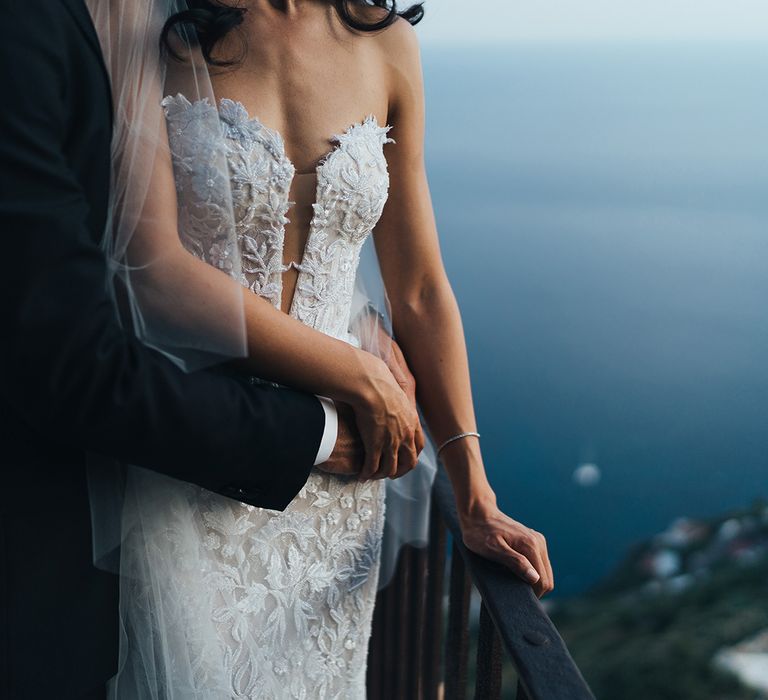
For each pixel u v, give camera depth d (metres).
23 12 0.92
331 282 1.32
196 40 1.14
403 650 1.88
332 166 1.26
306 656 1.38
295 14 1.27
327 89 1.28
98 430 0.98
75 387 0.95
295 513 1.32
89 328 0.95
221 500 1.23
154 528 1.15
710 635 20.34
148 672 1.17
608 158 115.00
